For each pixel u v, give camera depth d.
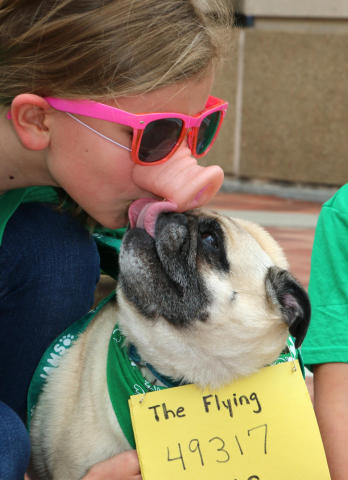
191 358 1.06
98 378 1.08
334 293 1.13
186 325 1.05
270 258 1.11
